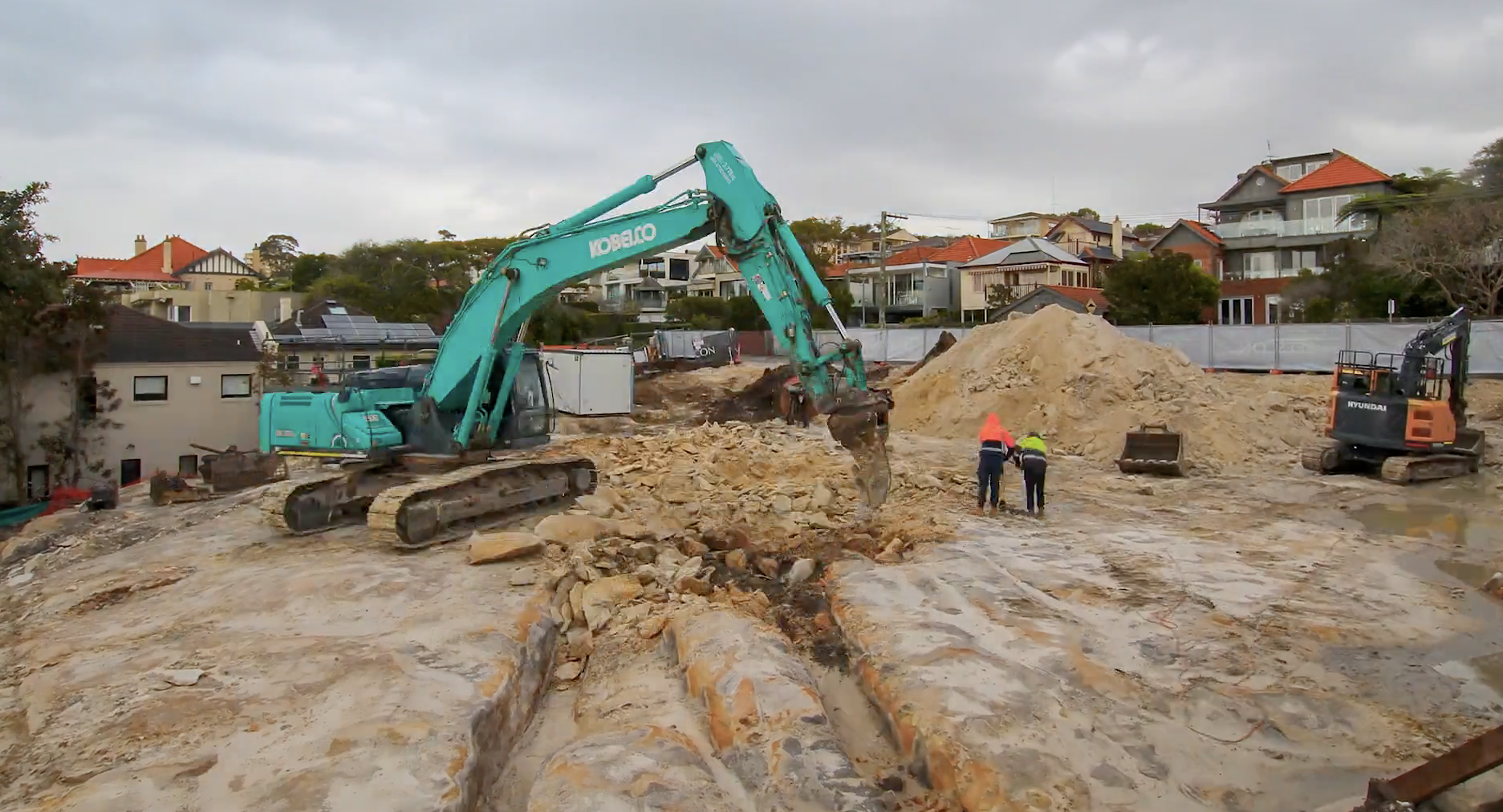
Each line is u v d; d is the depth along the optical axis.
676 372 45.09
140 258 80.50
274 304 54.78
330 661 7.14
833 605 9.03
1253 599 9.05
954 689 6.52
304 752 5.63
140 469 28.88
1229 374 30.41
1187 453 18.16
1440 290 34.28
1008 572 10.00
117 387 28.39
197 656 7.43
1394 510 13.69
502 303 12.00
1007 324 25.34
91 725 6.16
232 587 9.57
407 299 59.16
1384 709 6.54
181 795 5.15
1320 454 16.95
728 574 10.37
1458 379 16.83
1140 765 5.69
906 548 11.21
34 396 26.70
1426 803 5.04
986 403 22.44
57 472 26.77
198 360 29.77
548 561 10.14
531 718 7.07
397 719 6.04
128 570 11.01
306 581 9.49
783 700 6.36
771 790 5.43
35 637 8.65
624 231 11.41
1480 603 8.95
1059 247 55.84
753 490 14.05
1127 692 6.72
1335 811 5.24
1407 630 8.14
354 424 12.25
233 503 16.14
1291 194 47.44
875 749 6.34
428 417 12.47
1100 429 19.89
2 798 5.28
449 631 7.91
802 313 10.15
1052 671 7.05
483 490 11.77
